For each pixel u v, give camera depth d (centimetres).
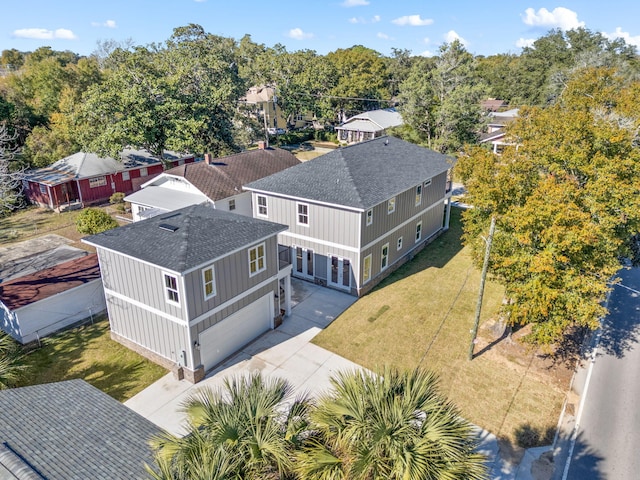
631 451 1270
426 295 2169
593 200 1482
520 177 1603
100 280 1959
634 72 5219
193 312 1454
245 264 1642
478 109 4041
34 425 926
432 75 4634
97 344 1745
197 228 1603
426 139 4428
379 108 7375
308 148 5922
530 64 7631
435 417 820
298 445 847
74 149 3941
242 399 918
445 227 3095
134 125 3328
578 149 1587
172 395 1458
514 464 1220
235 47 7231
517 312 1459
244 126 5378
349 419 842
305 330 1856
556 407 1438
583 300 1377
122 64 3959
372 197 2102
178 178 2722
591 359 1714
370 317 1961
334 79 6881
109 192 3609
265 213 2383
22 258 2514
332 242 2150
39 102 4716
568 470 1203
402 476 725
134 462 855
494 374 1589
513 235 1523
